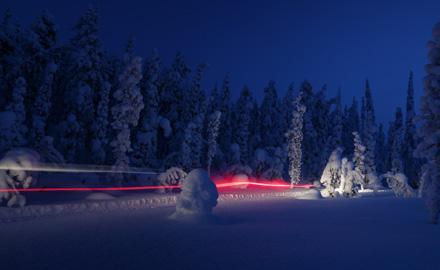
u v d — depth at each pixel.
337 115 65.75
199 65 48.84
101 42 39.53
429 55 18.00
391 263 8.66
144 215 18.17
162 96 47.59
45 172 29.59
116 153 29.73
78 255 9.30
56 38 38.38
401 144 68.69
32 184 18.62
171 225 14.88
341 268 8.17
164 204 23.88
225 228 14.31
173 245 10.77
